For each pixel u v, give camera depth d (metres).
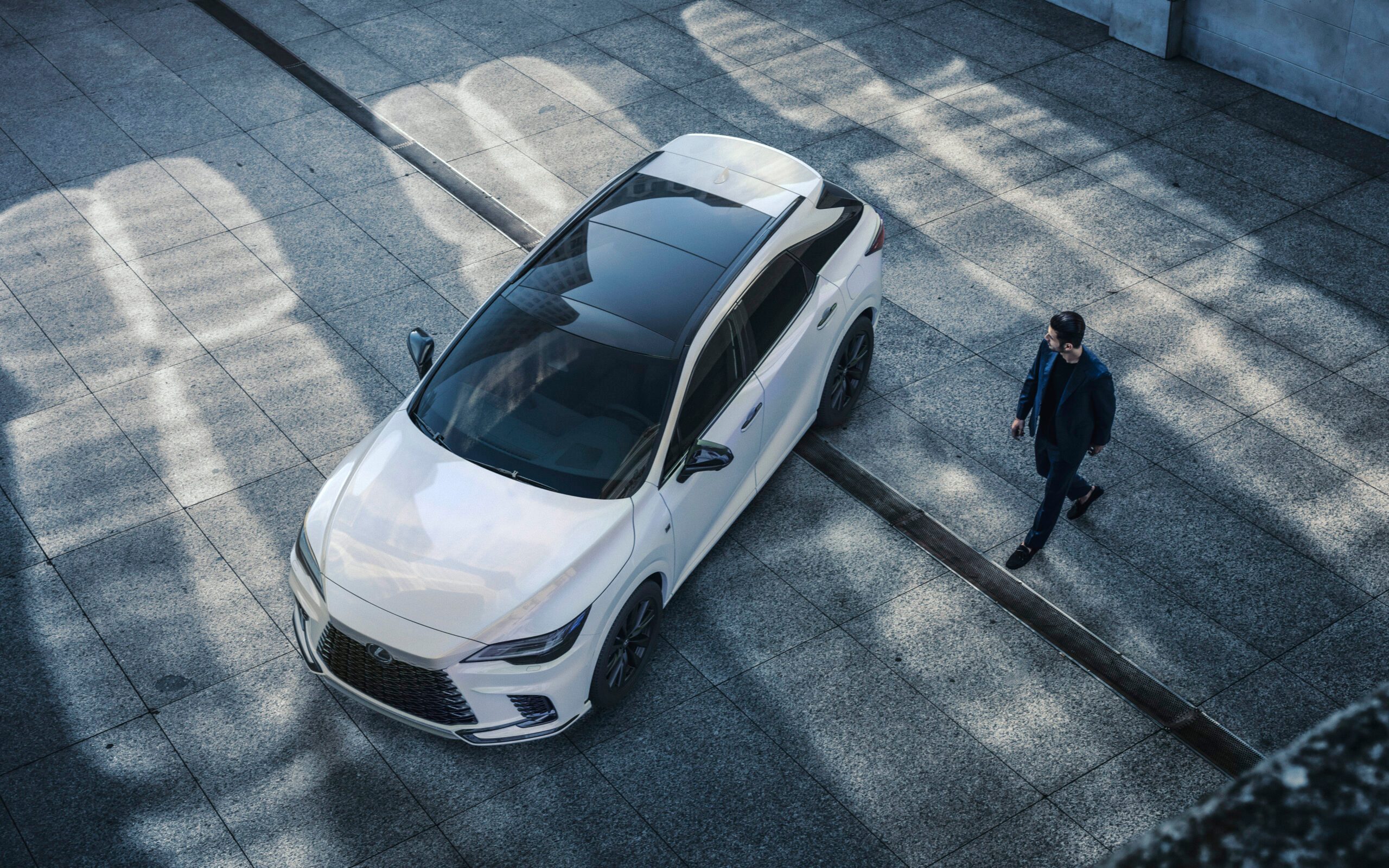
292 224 9.65
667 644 6.20
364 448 6.09
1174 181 9.95
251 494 7.14
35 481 7.21
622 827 5.29
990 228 9.43
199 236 9.50
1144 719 5.72
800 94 11.41
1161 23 11.69
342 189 10.09
